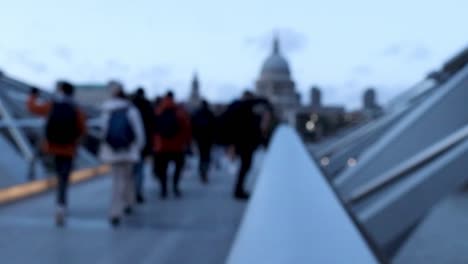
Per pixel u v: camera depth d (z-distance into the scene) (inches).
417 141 152.1
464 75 151.8
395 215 120.3
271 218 43.7
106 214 300.5
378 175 155.5
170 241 232.8
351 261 29.8
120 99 272.4
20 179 358.9
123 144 264.2
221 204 348.8
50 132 260.4
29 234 240.4
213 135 481.1
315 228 38.2
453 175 117.6
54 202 334.6
